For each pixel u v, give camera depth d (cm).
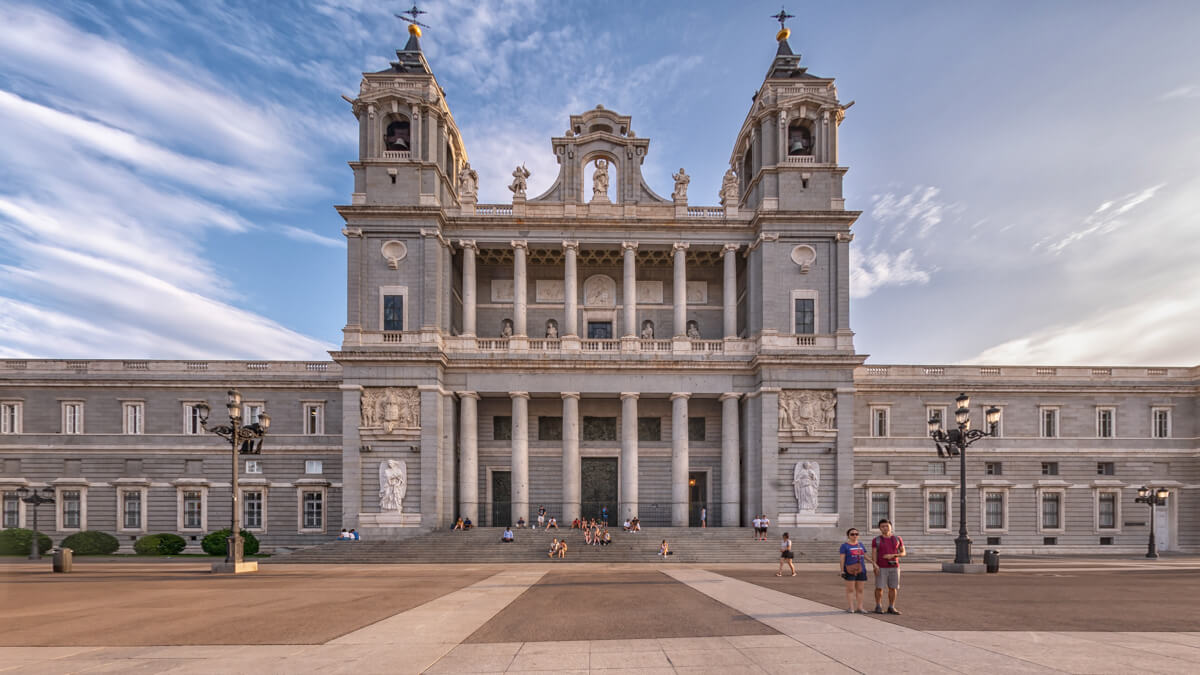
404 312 5591
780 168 5800
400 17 6259
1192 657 1286
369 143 5712
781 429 5509
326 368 6312
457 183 6688
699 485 6159
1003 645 1402
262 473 6122
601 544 4819
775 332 5650
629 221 5866
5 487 5969
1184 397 6353
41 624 1819
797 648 1384
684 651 1369
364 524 5328
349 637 1576
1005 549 6059
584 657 1328
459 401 5888
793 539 5294
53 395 6106
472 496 5612
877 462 6206
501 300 6412
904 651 1349
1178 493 6244
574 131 6212
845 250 5734
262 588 2769
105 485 6019
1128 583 2858
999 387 6253
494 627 1695
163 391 6159
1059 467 6266
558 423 6197
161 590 2711
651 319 6406
